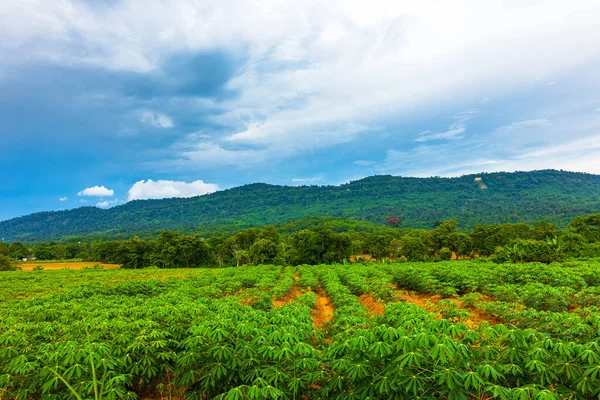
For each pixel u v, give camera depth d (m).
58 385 7.09
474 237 81.62
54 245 129.25
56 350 7.57
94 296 19.31
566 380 6.03
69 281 42.03
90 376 7.12
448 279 26.17
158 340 8.19
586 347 5.81
